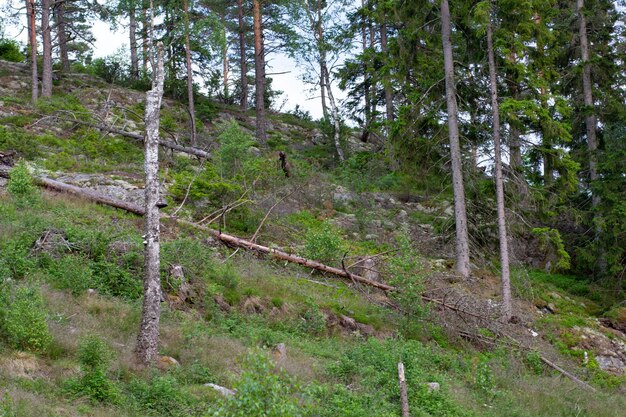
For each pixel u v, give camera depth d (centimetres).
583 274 2541
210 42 2892
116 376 1012
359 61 3039
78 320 1193
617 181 2325
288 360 1282
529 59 2253
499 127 2122
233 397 823
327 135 3281
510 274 2250
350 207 2527
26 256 1392
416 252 1992
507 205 2267
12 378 916
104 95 3164
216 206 2078
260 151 2964
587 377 1831
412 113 2267
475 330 1836
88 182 2069
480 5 1997
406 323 1734
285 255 1883
